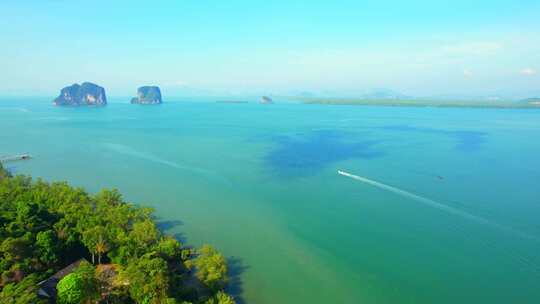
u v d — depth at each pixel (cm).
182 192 12131
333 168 15038
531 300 6469
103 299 5494
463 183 12569
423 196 11388
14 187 9969
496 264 7600
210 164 15988
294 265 7669
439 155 17200
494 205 10488
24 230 7000
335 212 10375
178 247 7388
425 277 7212
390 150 18662
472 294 6688
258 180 13525
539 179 12862
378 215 10125
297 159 16862
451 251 8144
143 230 7550
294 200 11369
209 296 6216
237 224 9619
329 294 6744
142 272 5747
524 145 19638
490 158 16362
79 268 5897
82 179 13600
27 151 18650
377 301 6569
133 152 18588
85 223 7556
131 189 12419
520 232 8862
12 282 5741
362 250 8269
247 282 7044
